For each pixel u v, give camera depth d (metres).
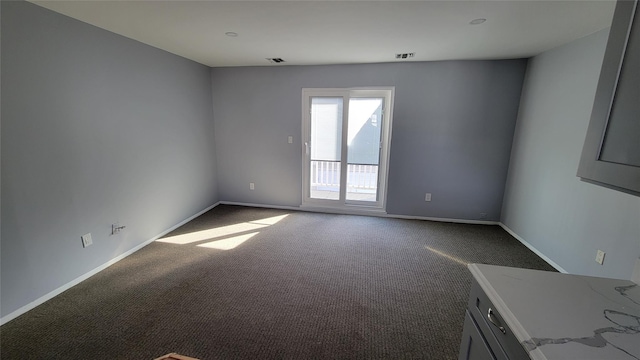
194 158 3.93
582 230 2.40
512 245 3.24
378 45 2.87
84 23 2.29
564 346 0.78
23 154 1.95
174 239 3.31
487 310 1.05
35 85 1.99
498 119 3.57
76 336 1.80
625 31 0.88
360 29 2.39
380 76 3.74
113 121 2.63
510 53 3.12
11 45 1.84
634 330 0.84
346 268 2.70
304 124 4.13
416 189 4.00
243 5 1.93
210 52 3.26
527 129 3.27
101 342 1.76
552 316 0.90
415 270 2.68
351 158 4.22
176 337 1.81
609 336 0.81
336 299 2.22
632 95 0.86
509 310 0.92
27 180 1.98
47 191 2.11
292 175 4.36
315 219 4.04
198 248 3.09
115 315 2.00
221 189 4.66
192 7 1.97
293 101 4.08
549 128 2.88
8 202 1.89
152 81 3.06
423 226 3.80
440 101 3.66
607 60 0.95
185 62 3.59
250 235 3.46
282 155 4.32
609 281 1.11
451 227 3.78
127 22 2.29
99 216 2.56
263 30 2.45
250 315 2.03
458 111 3.65
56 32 2.09
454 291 2.34
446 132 3.73
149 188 3.14
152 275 2.54
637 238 1.92
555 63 2.82
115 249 2.75
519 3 1.84
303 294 2.28
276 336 1.83
